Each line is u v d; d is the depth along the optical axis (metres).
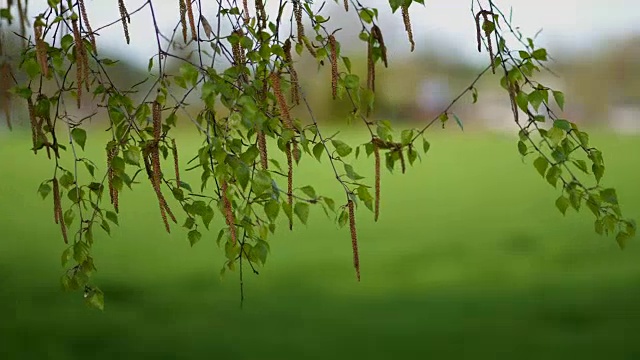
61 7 1.98
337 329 5.82
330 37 2.08
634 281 6.83
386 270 7.52
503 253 8.13
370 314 6.11
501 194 11.88
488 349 5.35
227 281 7.08
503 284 6.89
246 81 2.02
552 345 5.41
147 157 2.02
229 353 5.39
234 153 1.96
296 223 9.73
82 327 5.81
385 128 2.09
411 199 11.55
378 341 5.56
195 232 2.28
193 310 6.28
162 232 9.06
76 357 5.33
